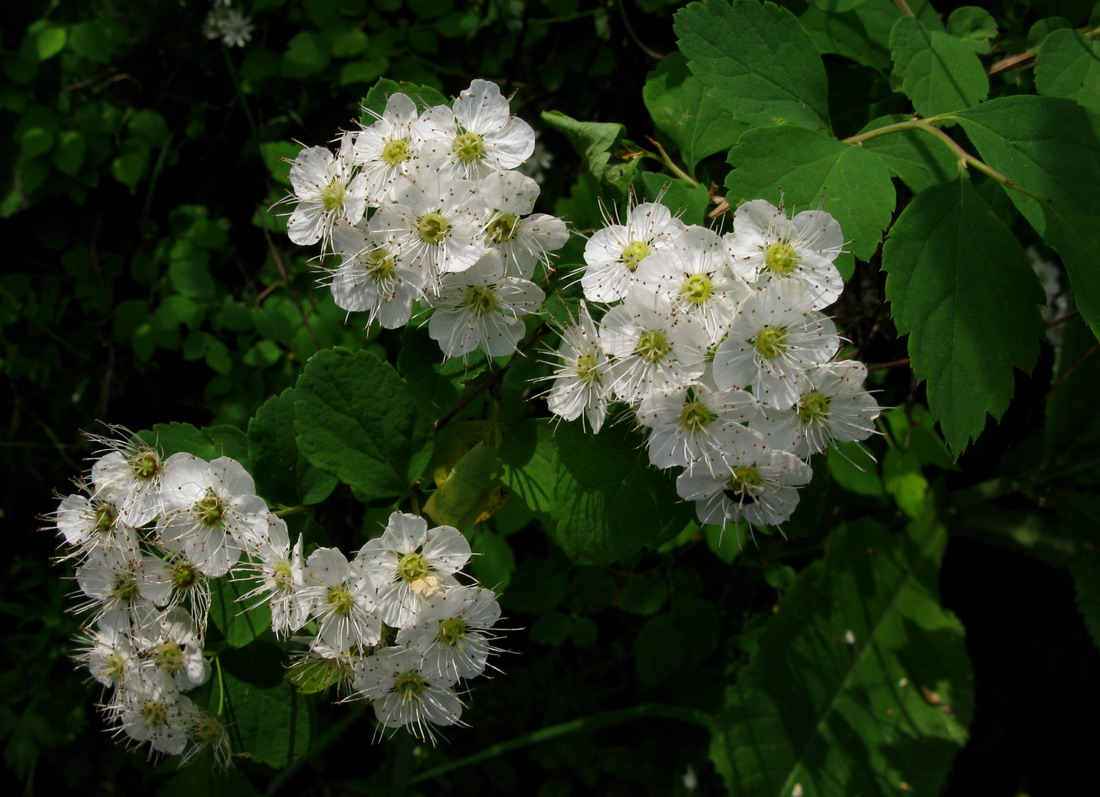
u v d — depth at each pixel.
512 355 0.13
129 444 0.13
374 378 0.13
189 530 0.13
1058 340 0.18
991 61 0.15
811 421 0.12
